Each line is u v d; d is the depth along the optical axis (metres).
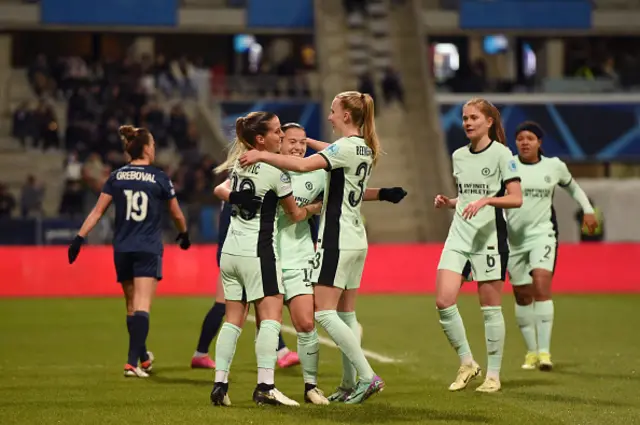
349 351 19.36
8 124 76.31
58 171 71.38
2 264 50.88
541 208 26.03
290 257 20.12
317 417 18.00
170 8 85.12
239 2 86.06
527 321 25.84
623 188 63.47
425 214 72.69
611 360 27.39
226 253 19.12
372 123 19.61
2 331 35.16
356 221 19.52
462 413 18.61
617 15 88.81
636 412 18.97
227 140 71.62
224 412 18.50
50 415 18.38
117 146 71.06
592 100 79.31
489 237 21.61
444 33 88.06
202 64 89.19
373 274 52.62
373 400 20.20
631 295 51.03
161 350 29.78
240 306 19.36
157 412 18.56
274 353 19.27
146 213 24.06
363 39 81.94
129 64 77.12
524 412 18.81
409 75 80.69
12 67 89.06
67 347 30.56
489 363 21.81
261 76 77.88
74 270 51.41
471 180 21.59
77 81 76.75
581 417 18.38
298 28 86.19
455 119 78.44
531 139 26.00
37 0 83.19
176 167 70.12
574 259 53.28
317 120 76.94
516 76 94.12
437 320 38.47
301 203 21.31
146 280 24.08
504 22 88.25
